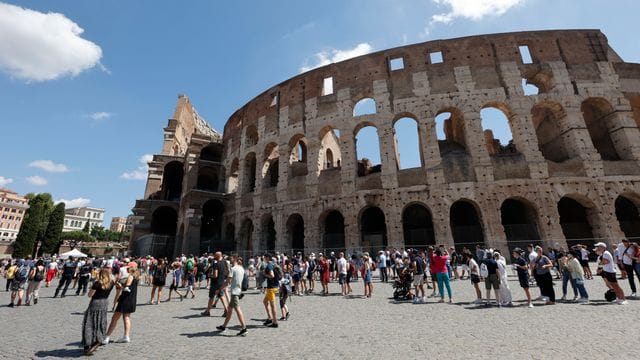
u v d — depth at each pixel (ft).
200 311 52.60
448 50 130.11
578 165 108.88
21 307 59.21
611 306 43.98
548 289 48.32
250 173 163.53
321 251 121.70
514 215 123.03
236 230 149.69
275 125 151.74
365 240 132.46
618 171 107.55
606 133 122.62
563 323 36.60
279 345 32.12
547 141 135.85
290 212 131.64
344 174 124.57
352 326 39.29
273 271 42.45
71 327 42.75
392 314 45.50
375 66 136.26
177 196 216.13
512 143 146.92
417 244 124.98
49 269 94.07
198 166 177.37
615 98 117.91
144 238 172.45
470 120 118.42
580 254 71.26
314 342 32.81
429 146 117.80
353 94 135.44
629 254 50.31
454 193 110.11
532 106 117.50
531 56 126.72
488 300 48.57
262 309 53.47
